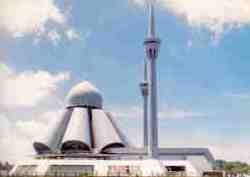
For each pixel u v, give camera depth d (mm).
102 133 127312
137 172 100812
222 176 118375
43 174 100812
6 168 97000
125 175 97812
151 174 99000
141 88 145875
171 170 115688
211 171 121188
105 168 102938
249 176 137375
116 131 134250
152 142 116438
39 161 108625
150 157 115625
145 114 144250
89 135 127000
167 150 127375
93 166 104500
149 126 117812
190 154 127500
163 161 118000
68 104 140125
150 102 118562
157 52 120750
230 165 179500
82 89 139875
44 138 125750
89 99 138500
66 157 118688
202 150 128375
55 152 123438
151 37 120188
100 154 120062
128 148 122562
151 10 122500
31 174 100375
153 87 119125
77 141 122875
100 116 134000
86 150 124000
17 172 102312
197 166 124875
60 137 128125
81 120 130000
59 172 102812
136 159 115625
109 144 123312
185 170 114812
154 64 120562
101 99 142250
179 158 126938
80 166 104500
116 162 106062
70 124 129750
